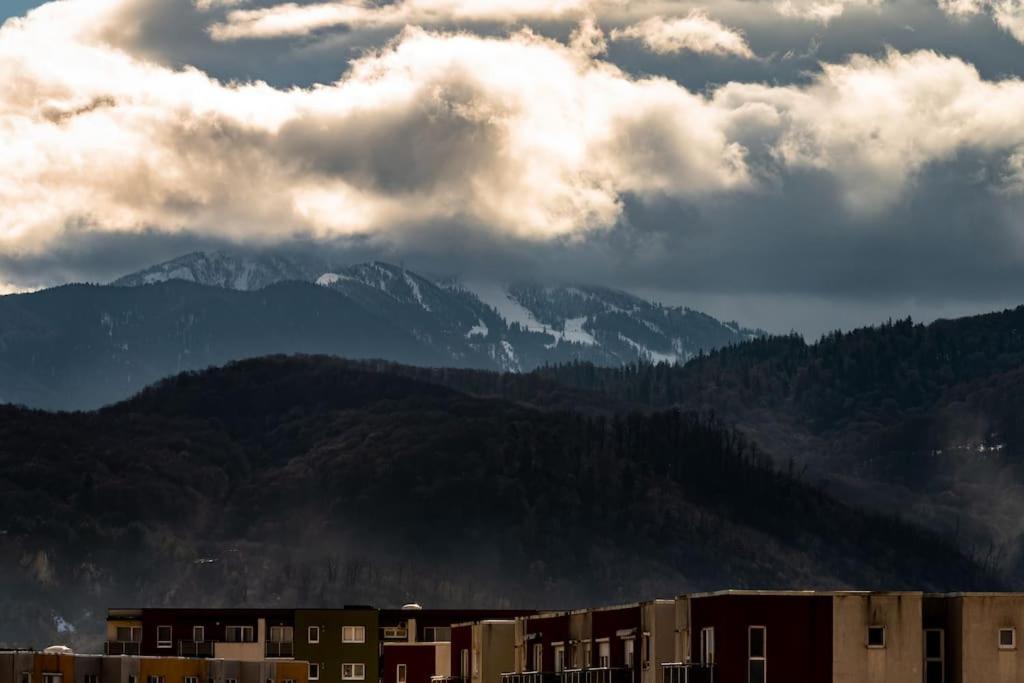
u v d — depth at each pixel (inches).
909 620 7564.0
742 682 7682.1
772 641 7667.3
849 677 7568.9
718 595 7834.6
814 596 7667.3
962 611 7514.8
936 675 7603.4
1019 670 7455.7
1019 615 7475.4
